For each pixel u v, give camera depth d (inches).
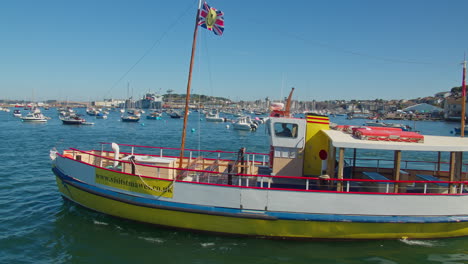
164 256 390.9
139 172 469.7
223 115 5625.0
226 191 419.5
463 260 390.0
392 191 430.6
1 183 718.5
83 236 436.8
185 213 429.7
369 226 412.8
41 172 853.8
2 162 1003.3
